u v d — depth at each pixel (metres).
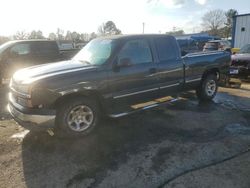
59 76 3.82
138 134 4.31
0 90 8.24
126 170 3.19
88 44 5.33
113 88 4.39
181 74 5.56
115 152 3.66
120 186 2.87
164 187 2.82
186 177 3.00
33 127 3.71
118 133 4.36
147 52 4.91
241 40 15.36
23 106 3.79
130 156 3.54
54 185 2.91
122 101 4.61
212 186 2.81
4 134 4.37
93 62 4.50
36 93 3.63
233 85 8.64
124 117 5.16
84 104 4.13
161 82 5.15
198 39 27.73
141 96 4.88
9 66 8.73
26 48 9.05
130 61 4.60
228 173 3.07
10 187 2.89
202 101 6.41
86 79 4.02
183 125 4.71
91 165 3.32
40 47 9.38
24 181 3.00
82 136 4.18
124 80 4.50
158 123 4.82
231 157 3.47
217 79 6.57
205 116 5.22
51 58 9.62
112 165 3.31
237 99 6.66
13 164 3.37
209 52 6.47
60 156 3.57
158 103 5.18
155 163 3.34
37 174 3.13
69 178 3.04
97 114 4.36
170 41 5.39
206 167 3.21
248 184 2.85
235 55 10.02
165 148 3.77
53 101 3.74
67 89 3.83
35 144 3.96
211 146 3.81
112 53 4.39
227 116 5.22
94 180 2.99
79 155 3.59
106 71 4.26
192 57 5.82
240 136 4.19
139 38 4.80
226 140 4.03
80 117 4.14
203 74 6.14
